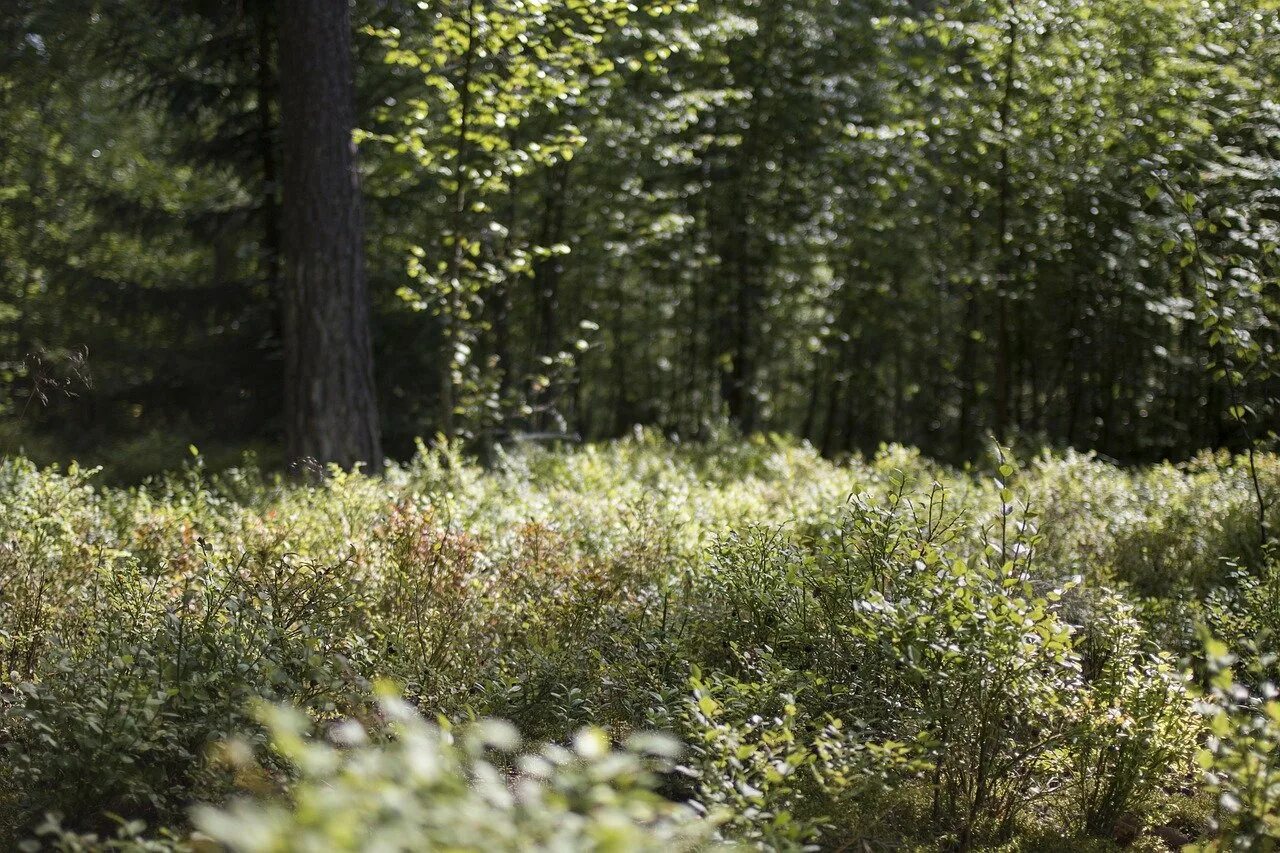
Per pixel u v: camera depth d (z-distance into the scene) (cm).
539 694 495
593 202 2159
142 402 1731
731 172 2281
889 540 466
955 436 2955
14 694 470
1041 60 1570
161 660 399
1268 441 1127
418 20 1389
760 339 2677
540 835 227
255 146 1673
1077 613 557
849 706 457
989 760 403
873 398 3275
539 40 1148
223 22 1636
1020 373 2269
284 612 486
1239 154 966
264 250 1698
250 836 165
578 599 580
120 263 2494
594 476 1059
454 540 598
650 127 1805
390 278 1708
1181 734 411
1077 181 1570
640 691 488
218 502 845
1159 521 836
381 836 178
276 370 1695
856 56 2166
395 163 1395
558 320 2820
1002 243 1764
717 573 566
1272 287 880
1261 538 728
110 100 2569
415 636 527
